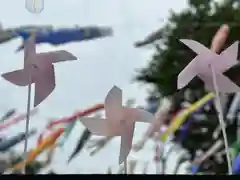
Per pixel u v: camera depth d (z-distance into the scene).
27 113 0.61
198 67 0.64
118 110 0.57
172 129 1.10
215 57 0.64
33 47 0.64
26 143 0.61
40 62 0.64
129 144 0.57
